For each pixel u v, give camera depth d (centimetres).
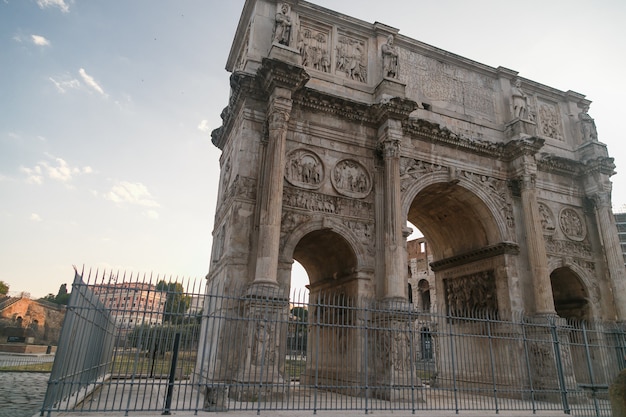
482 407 1947
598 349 2789
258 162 2280
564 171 3148
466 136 2825
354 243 2348
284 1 2572
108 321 2369
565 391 1930
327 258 2689
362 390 2131
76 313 1331
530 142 2822
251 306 1878
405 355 2088
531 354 2491
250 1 2658
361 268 2319
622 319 2848
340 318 2441
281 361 1894
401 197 2528
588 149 3203
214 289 2470
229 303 2016
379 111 2506
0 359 4125
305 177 2348
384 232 2361
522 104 3038
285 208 2248
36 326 7269
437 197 2969
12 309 6988
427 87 2888
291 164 2333
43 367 3612
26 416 1424
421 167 2662
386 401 1972
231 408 1512
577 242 3048
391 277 2238
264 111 2373
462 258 3053
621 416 976
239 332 1961
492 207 2800
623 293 2892
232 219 2155
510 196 2894
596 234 3130
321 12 2683
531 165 2838
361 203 2439
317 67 2614
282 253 2162
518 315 2597
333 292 2600
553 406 2117
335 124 2502
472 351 2816
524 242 2811
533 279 2655
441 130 2717
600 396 2567
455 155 2792
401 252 2309
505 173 2927
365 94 2652
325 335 2572
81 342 1497
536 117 3250
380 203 2459
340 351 2391
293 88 2278
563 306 3131
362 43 2795
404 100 2462
